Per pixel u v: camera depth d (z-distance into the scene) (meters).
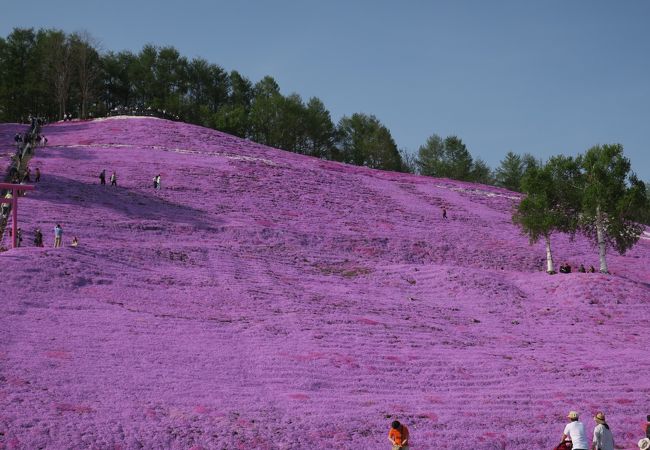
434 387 28.98
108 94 139.50
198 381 26.45
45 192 61.06
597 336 40.09
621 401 28.27
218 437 21.39
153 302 36.94
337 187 82.69
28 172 63.22
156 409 23.14
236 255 52.06
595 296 48.31
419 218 74.81
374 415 24.73
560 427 25.08
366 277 52.03
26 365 25.41
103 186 66.56
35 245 46.25
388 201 80.62
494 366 32.09
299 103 136.00
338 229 65.06
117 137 92.56
